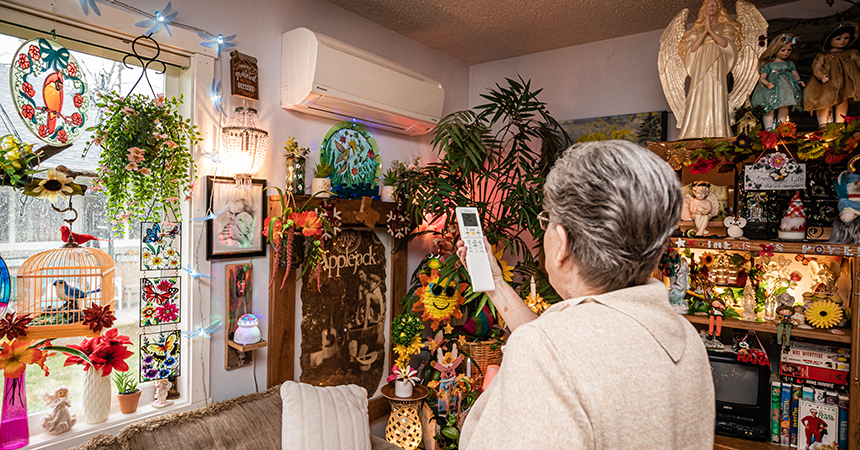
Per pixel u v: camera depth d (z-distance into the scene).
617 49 2.70
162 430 1.54
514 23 2.51
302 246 2.01
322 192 2.07
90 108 1.60
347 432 1.72
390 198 2.48
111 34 1.56
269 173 2.03
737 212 2.16
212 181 1.81
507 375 0.58
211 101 1.82
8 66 1.44
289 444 1.61
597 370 0.54
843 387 1.97
